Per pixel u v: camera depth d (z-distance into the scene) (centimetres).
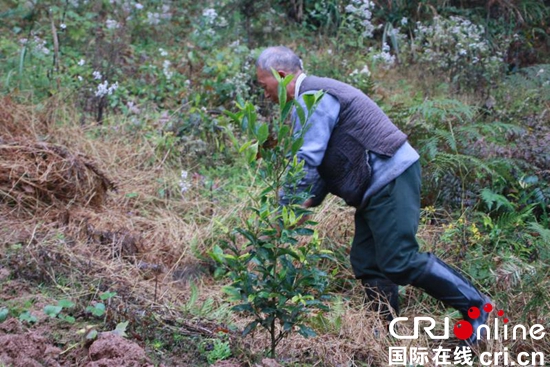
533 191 542
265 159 325
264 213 319
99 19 822
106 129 628
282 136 321
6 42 743
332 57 790
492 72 800
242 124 327
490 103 726
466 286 391
